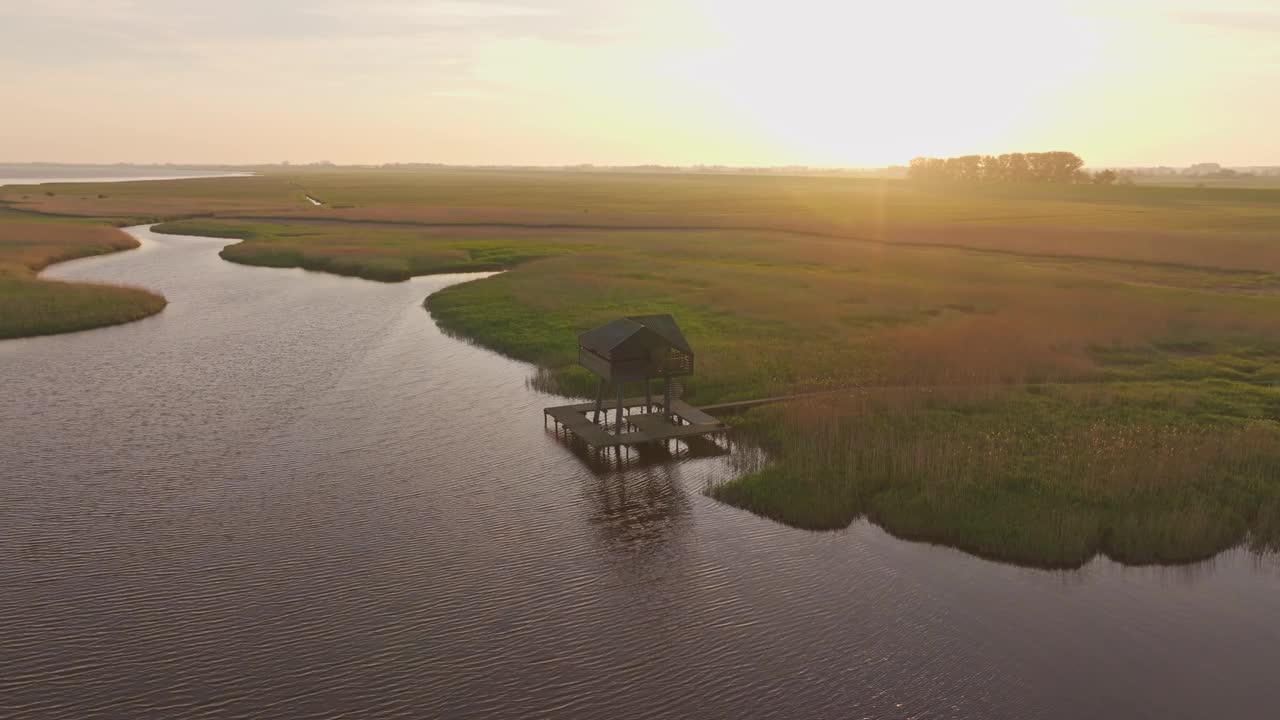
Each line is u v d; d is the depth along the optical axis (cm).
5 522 1883
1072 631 1465
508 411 2745
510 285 5150
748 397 2823
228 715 1234
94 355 3497
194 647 1405
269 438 2461
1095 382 2950
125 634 1442
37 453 2320
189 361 3400
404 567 1684
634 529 1875
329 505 1991
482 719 1226
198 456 2306
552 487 2117
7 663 1359
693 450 2389
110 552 1741
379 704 1259
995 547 1744
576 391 2942
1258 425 2383
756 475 2123
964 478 2012
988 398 2678
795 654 1392
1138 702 1270
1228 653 1398
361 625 1472
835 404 2633
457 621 1486
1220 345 3488
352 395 2916
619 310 4328
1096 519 1812
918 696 1284
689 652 1396
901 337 3606
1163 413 2517
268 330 4038
